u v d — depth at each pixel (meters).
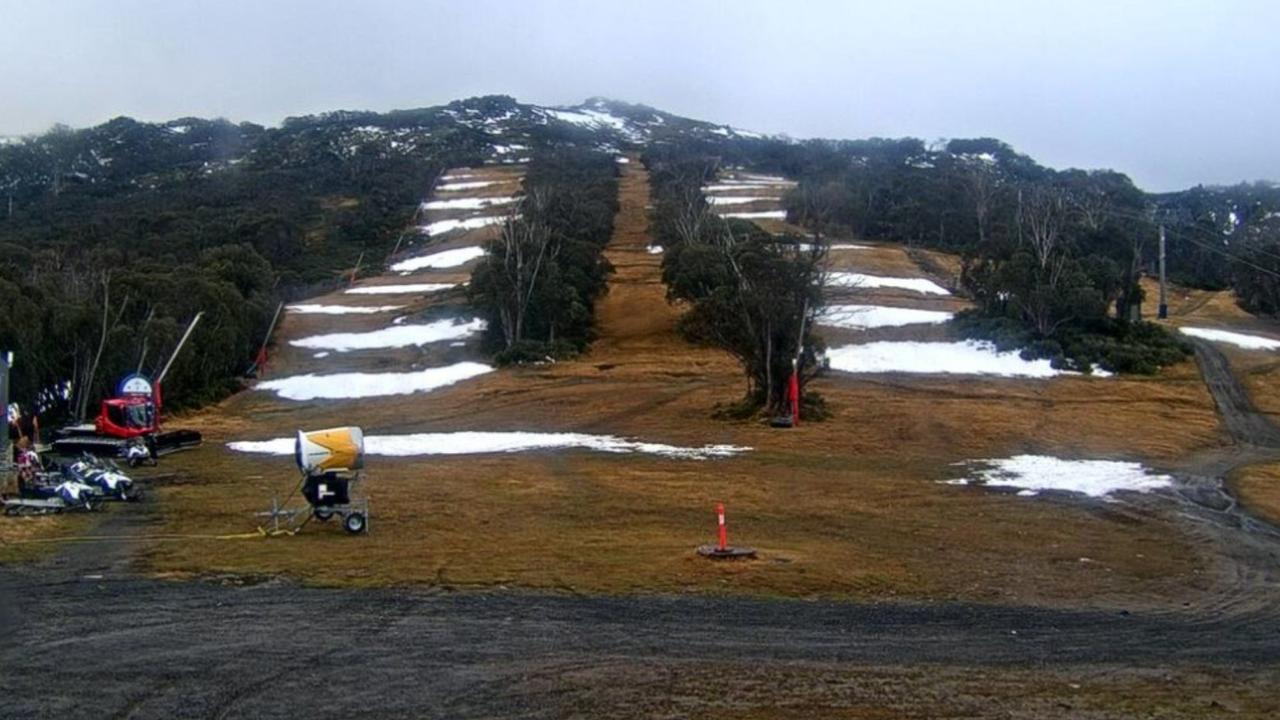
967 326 64.69
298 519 25.67
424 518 26.44
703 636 15.74
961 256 88.00
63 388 50.91
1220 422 48.44
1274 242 90.75
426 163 148.62
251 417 52.59
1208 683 14.17
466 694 12.62
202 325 56.97
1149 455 40.78
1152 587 21.05
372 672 13.42
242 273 70.50
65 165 159.00
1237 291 83.44
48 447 40.25
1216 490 33.72
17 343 46.50
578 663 14.05
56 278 57.62
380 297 84.88
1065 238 70.62
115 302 54.84
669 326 69.19
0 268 54.00
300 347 70.44
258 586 18.44
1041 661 15.04
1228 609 19.25
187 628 15.42
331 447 24.52
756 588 19.31
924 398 50.78
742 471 35.47
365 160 148.00
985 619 17.66
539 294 64.94
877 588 19.84
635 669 13.85
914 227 100.31
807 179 120.06
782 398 46.38
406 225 113.94
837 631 16.39
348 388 58.88
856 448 40.44
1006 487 33.22
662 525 26.17
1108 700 13.14
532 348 62.38
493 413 49.94
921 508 29.47
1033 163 172.88
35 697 12.11
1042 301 61.00
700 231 78.00
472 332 70.31
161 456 39.72
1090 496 32.03
